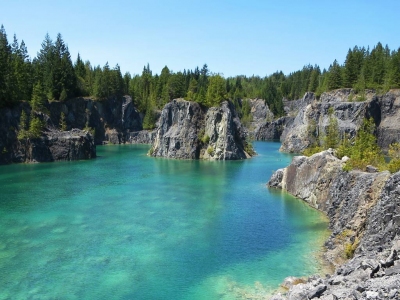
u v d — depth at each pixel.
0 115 114.94
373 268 27.88
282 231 49.75
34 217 54.81
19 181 82.75
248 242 45.59
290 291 29.19
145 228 50.34
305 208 61.62
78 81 185.12
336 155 72.19
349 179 50.56
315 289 26.81
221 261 39.91
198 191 74.00
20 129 117.38
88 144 129.12
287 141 159.00
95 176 90.56
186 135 132.00
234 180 86.75
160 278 35.91
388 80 147.50
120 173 95.56
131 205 62.34
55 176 89.94
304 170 69.19
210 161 123.62
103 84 188.38
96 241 45.28
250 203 64.69
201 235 47.88
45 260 39.59
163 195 70.00
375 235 34.75
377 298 22.48
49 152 119.12
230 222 53.56
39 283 34.59
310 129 152.50
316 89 198.88
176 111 136.12
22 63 142.00
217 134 129.88
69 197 67.44
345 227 42.56
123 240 45.75
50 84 163.25
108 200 65.56
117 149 162.75
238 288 34.00
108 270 37.47
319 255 41.66
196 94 139.38
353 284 26.66
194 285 34.62
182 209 60.19
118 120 194.12
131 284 34.69
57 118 161.62
